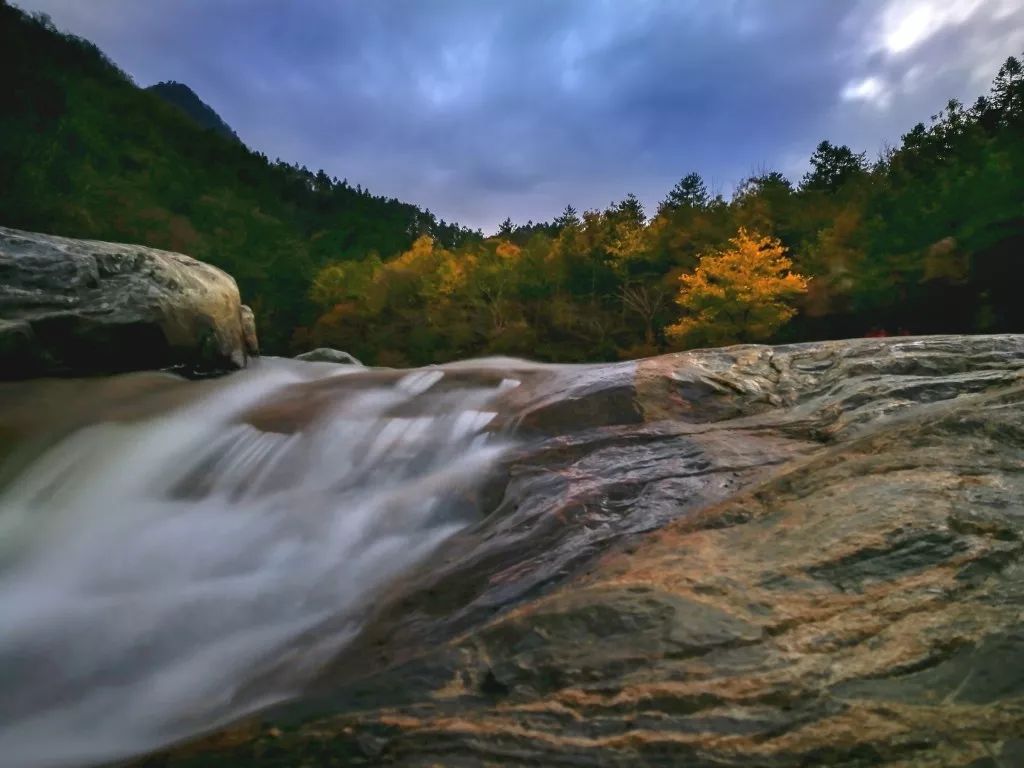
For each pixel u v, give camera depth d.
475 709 1.69
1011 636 1.53
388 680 1.88
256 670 2.68
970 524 2.08
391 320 48.94
